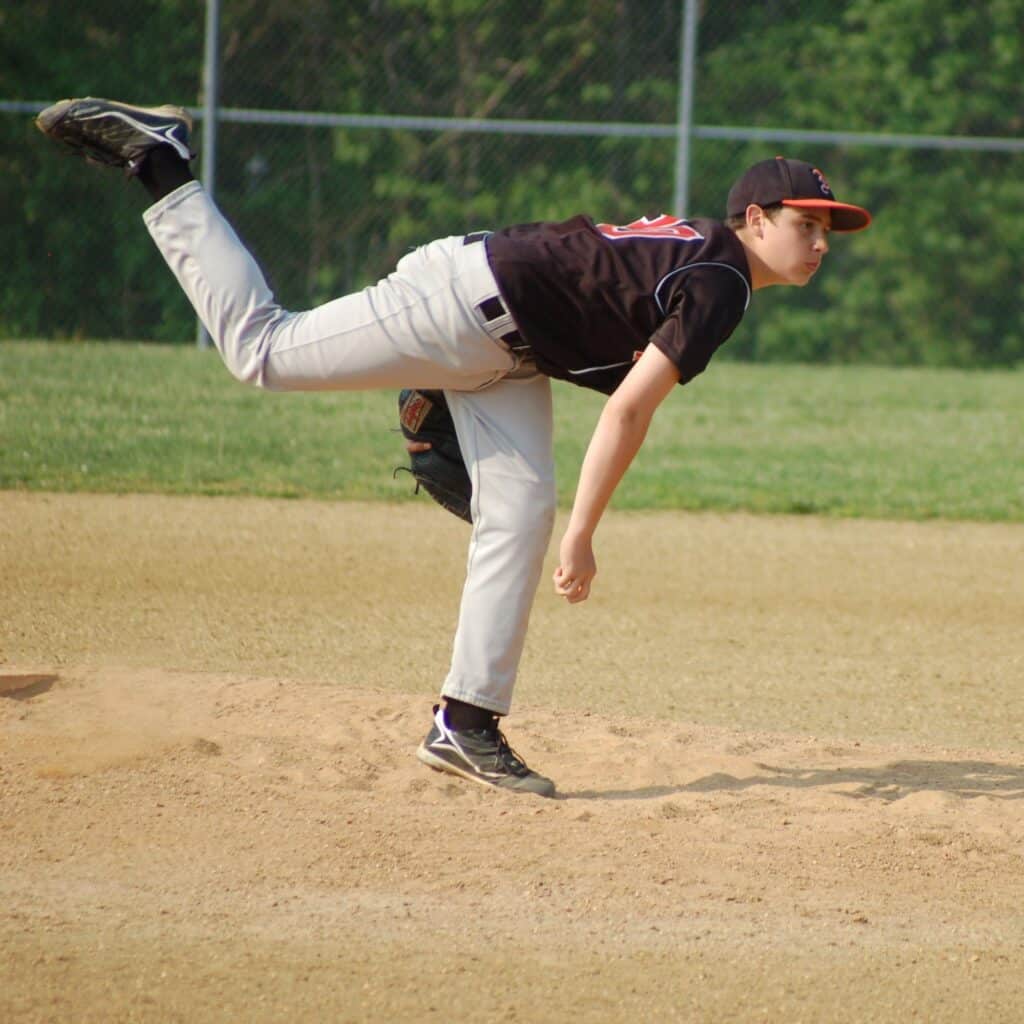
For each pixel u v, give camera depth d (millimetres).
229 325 13859
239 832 13180
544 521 14398
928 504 32281
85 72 63812
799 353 69438
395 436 37562
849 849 13359
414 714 16766
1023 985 10969
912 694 19641
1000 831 13953
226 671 19203
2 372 43875
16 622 21062
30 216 59969
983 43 72062
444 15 67875
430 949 11133
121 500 29922
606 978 10789
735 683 19844
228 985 10453
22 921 11328
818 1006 10523
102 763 14688
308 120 51812
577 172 68688
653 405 13008
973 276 69688
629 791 14844
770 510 31594
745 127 70812
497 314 13273
